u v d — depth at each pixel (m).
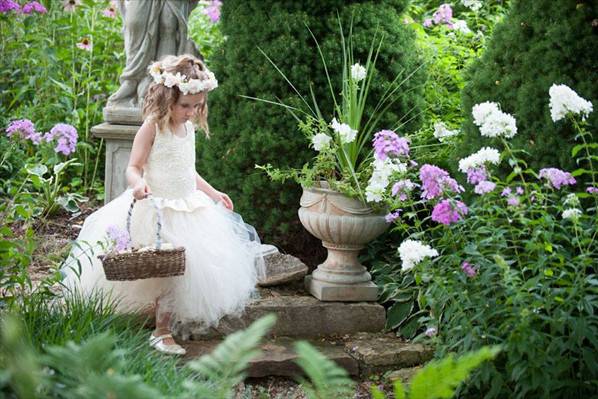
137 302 4.24
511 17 4.50
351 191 4.40
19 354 2.18
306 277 4.79
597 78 4.19
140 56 5.59
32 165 5.31
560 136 4.15
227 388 2.48
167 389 3.22
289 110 4.80
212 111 5.11
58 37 7.44
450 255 3.72
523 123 4.27
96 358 2.23
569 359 3.50
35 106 6.66
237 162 4.96
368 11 5.04
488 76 4.50
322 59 4.88
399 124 5.02
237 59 5.05
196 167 5.28
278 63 4.94
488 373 3.54
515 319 3.49
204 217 4.27
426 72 5.25
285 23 4.95
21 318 3.58
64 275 4.06
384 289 4.55
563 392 3.57
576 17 4.20
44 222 5.61
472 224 3.97
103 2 7.53
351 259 4.63
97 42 7.27
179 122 4.17
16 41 6.98
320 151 4.56
